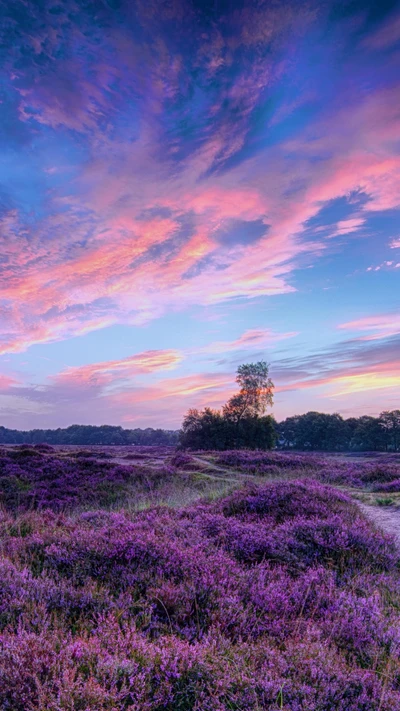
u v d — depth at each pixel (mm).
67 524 8938
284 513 10000
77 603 4711
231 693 3182
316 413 117000
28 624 3990
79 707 2848
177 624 4426
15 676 3102
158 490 19938
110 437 152750
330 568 6727
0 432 159000
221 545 7352
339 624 4520
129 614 4539
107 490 20703
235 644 4082
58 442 153625
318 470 26438
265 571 6105
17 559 6105
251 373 71875
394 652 4055
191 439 69750
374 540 7871
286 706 3062
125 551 6199
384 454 70000
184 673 3367
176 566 5793
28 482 21875
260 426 70312
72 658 3441
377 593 5578
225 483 21078
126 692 3045
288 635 4312
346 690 3369
